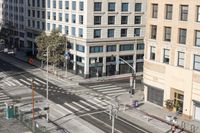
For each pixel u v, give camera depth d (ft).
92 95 261.03
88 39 305.53
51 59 314.55
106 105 238.48
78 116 215.72
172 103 222.28
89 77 311.47
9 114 207.41
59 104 237.86
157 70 232.12
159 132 193.47
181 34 216.33
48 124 200.34
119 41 321.32
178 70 217.77
